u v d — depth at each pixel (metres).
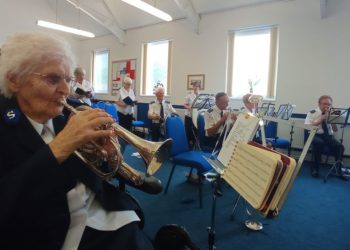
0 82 0.70
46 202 0.63
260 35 4.98
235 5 5.03
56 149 0.60
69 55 0.75
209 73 5.57
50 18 7.61
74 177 0.76
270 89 4.85
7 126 0.68
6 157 0.66
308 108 4.46
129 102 4.45
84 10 6.30
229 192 2.73
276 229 2.03
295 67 4.54
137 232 0.87
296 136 4.43
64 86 0.74
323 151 3.64
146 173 1.02
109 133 0.66
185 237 0.97
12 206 0.55
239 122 1.54
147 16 6.29
